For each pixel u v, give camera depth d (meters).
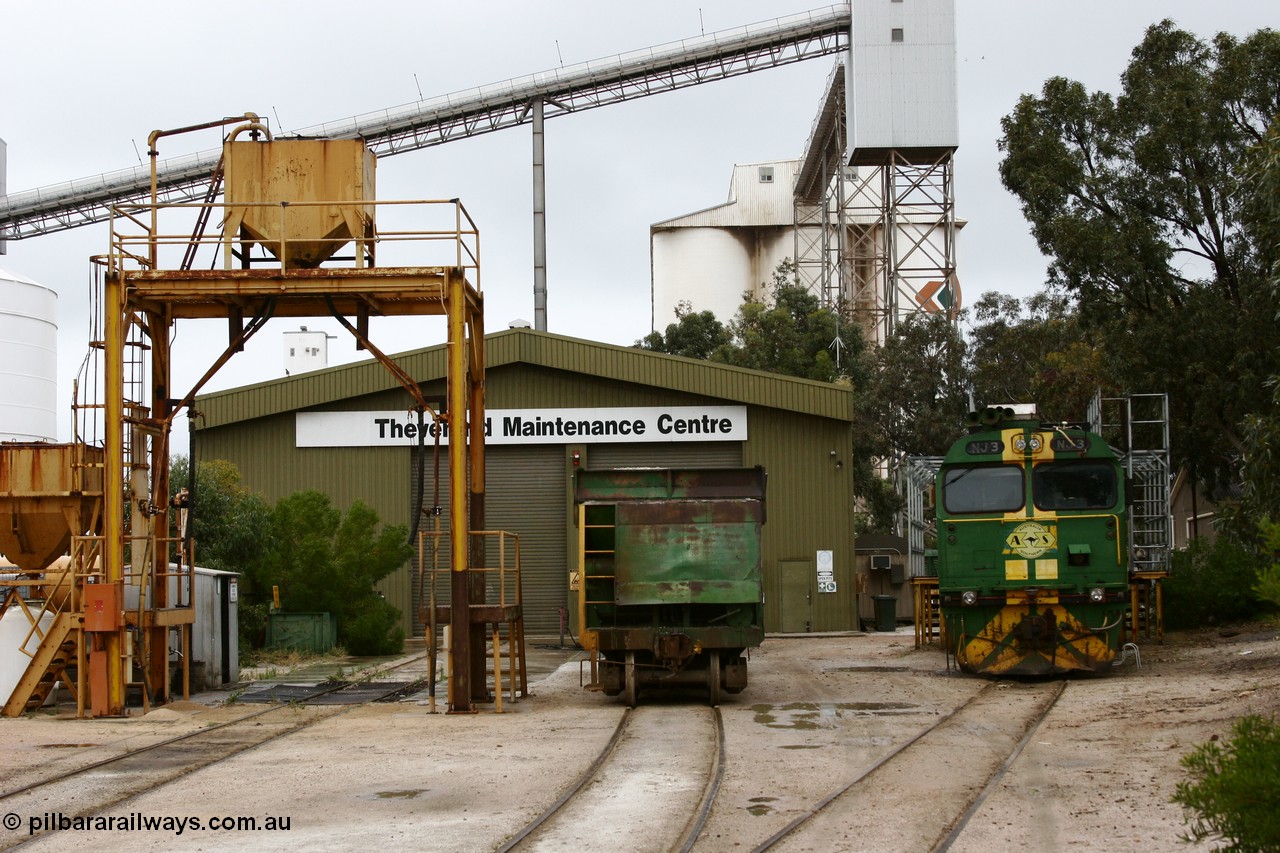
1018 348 57.53
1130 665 21.72
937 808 10.12
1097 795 10.38
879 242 77.25
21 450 19.05
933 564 28.67
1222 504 24.83
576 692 21.33
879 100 56.28
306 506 32.81
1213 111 31.44
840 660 26.92
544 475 37.59
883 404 57.31
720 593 18.67
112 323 18.19
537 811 10.42
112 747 14.66
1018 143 33.84
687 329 66.00
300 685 23.39
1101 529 20.50
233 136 19.08
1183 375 31.48
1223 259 32.44
